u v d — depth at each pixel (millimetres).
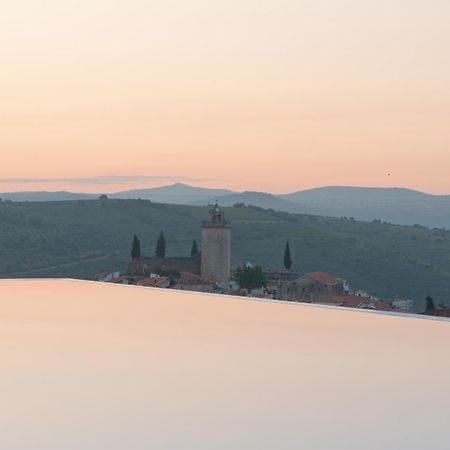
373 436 12430
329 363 18328
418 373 17203
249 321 26125
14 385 15859
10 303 31531
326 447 11883
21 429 12789
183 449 11773
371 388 15656
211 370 17391
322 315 28125
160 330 23750
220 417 13445
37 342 21312
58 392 15258
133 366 17828
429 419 13367
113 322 25469
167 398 14766
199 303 32312
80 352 19688
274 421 13211
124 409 13977
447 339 22156
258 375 16875
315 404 14352
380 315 28219
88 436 12398
